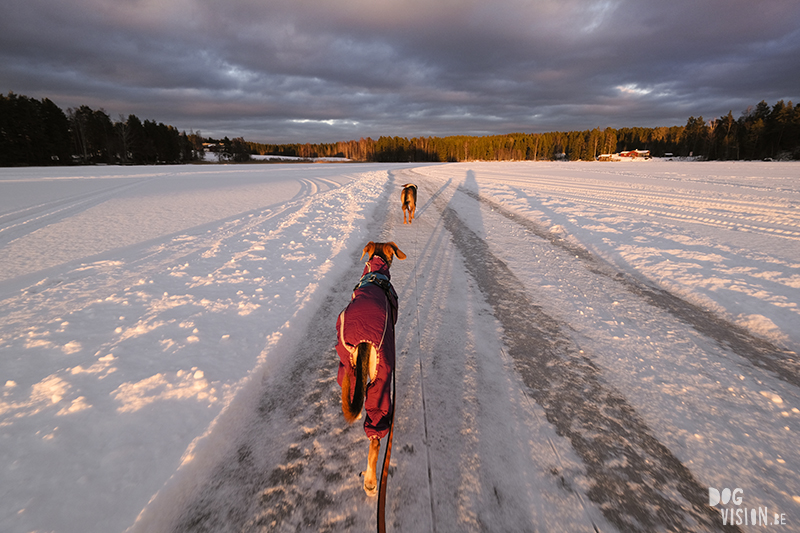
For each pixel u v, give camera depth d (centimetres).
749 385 416
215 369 429
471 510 281
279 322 548
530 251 953
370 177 3120
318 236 1047
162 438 331
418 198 1945
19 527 248
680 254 844
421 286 725
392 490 299
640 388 417
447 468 319
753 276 697
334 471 320
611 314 598
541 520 272
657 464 318
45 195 2106
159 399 374
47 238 1069
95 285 686
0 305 601
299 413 389
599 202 1650
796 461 316
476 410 388
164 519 275
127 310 573
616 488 297
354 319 305
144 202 1814
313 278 727
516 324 571
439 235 1130
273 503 290
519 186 2419
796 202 1538
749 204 1509
